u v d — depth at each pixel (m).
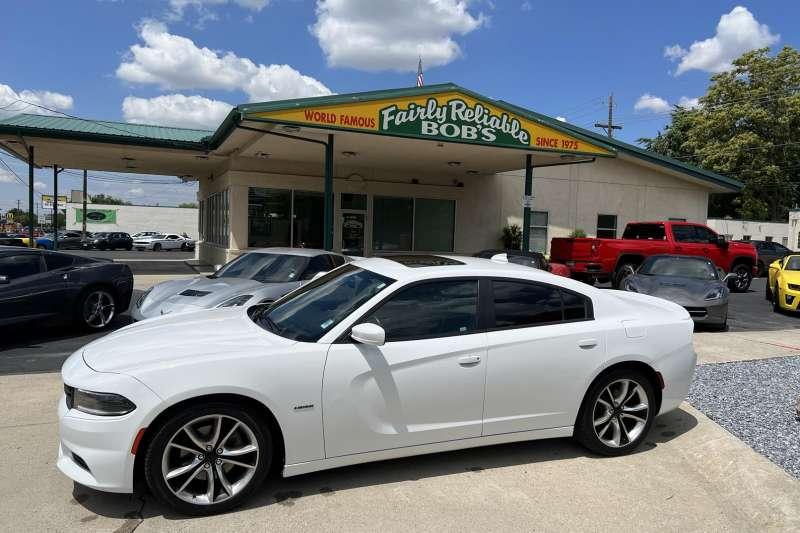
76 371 3.35
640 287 10.30
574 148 13.42
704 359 7.30
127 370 3.20
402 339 3.67
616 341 4.16
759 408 5.25
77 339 8.06
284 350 3.42
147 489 3.50
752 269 17.31
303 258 8.44
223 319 4.32
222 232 19.19
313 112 10.91
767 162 37.69
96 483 3.10
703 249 16.16
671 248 15.77
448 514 3.33
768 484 3.70
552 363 3.97
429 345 3.68
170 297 7.38
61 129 15.08
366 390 3.52
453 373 3.71
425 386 3.65
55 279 7.98
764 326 10.73
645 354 4.23
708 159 37.72
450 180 20.12
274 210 17.70
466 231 20.47
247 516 3.26
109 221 62.69
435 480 3.77
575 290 4.28
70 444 3.16
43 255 8.05
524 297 4.08
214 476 3.29
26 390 5.53
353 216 18.81
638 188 22.66
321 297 4.16
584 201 21.89
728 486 3.79
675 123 44.31
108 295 8.73
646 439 4.61
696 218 23.62
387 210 19.42
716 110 38.75
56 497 3.42
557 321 4.12
